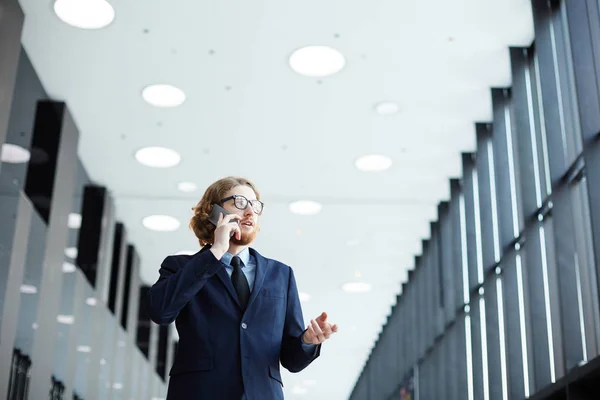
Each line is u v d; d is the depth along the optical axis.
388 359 21.80
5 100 9.23
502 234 11.59
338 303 21.45
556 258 9.24
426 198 15.77
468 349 14.16
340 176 14.80
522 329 11.32
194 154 13.98
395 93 11.91
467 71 11.38
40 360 10.88
